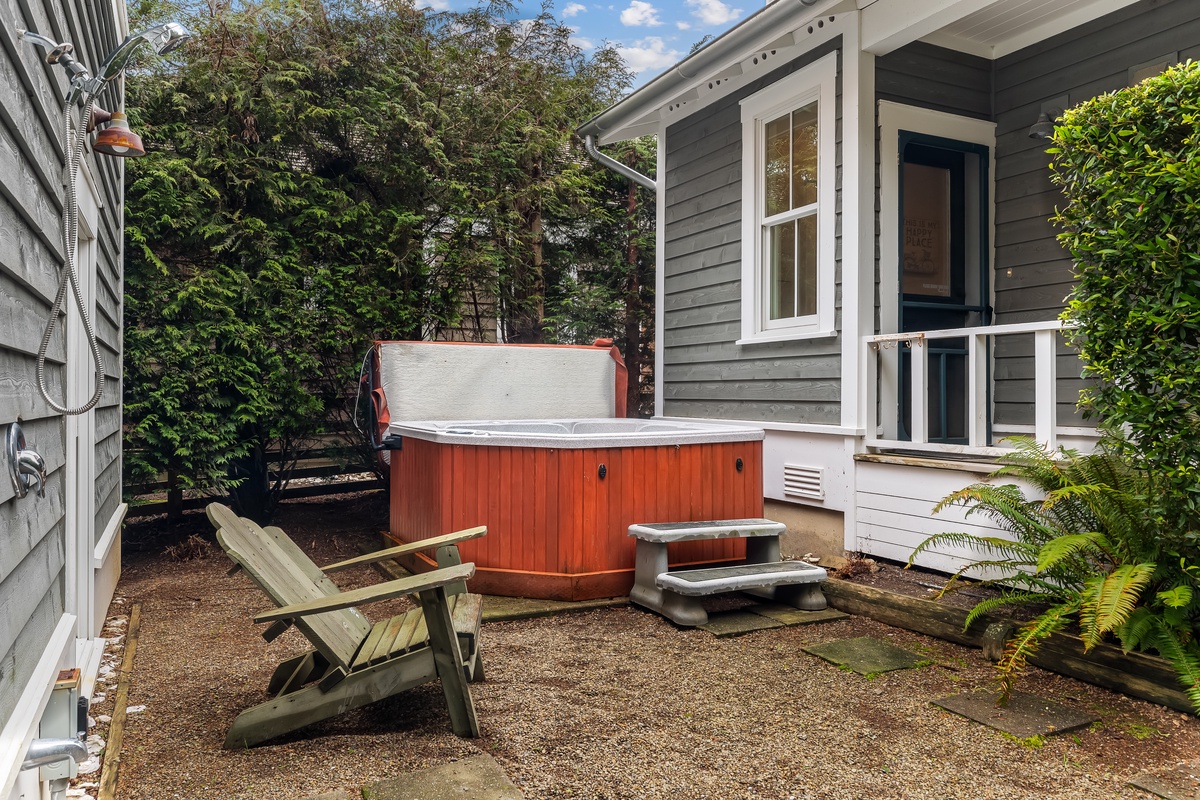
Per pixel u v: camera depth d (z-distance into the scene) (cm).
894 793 243
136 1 673
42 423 226
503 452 485
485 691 330
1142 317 322
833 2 508
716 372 689
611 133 789
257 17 695
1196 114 305
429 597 278
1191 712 300
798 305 602
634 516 486
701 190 715
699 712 307
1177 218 314
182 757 268
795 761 265
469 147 810
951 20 483
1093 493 344
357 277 734
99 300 406
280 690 332
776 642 400
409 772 253
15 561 174
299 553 348
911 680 342
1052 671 348
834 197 550
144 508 735
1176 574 325
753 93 638
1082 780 251
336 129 727
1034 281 569
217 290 643
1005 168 588
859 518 528
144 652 395
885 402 539
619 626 430
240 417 659
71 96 225
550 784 248
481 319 884
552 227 987
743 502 524
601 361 745
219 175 682
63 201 268
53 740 176
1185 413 317
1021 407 576
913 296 580
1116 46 512
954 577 390
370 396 666
